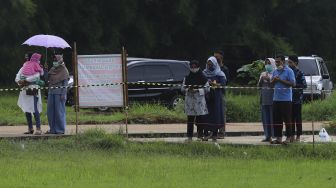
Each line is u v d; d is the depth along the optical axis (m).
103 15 97.00
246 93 75.56
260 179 30.55
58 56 42.88
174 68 67.12
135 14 99.75
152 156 38.09
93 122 54.84
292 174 32.31
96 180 29.66
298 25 127.44
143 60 66.38
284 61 39.16
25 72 42.69
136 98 65.12
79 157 36.84
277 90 39.25
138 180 29.84
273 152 38.94
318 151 38.97
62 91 42.84
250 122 58.88
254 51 113.12
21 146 39.25
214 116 41.31
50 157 36.69
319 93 68.56
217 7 108.44
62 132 43.00
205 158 37.78
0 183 28.44
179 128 50.88
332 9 128.62
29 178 29.89
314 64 72.56
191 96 40.31
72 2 93.12
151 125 53.94
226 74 43.44
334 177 31.48
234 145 40.03
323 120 59.78
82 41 95.75
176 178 30.55
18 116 57.97
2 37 84.31
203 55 113.50
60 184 28.47
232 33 110.94
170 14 104.31
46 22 89.19
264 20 124.12
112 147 40.06
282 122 39.81
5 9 80.25
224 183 29.22
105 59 41.62
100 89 41.72
